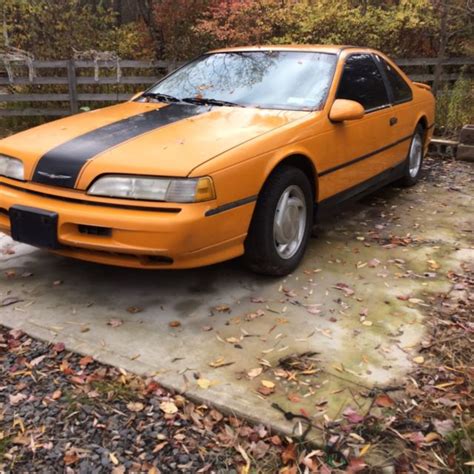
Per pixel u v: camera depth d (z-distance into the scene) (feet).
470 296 11.13
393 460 6.84
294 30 29.73
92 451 6.97
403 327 9.95
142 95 14.26
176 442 7.15
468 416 7.60
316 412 7.63
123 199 9.36
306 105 12.58
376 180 15.64
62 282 11.45
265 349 9.18
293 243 12.02
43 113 29.45
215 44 30.60
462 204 17.39
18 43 31.30
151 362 8.73
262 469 6.79
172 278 11.69
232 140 10.30
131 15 42.47
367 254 13.24
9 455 6.88
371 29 29.04
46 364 8.70
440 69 28.43
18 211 9.98
